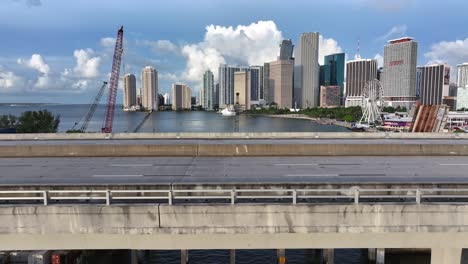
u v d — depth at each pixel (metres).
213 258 28.50
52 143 33.59
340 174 21.83
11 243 14.58
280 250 26.09
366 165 24.95
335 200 15.49
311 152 29.89
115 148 29.61
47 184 17.30
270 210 14.38
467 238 14.59
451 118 143.38
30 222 14.23
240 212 14.39
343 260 27.98
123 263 26.50
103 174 21.89
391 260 25.52
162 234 14.48
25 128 79.62
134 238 14.64
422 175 21.50
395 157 28.88
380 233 14.59
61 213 14.23
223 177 20.83
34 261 20.19
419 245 14.77
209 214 14.38
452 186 16.78
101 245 14.72
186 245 14.74
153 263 27.73
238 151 29.66
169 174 21.77
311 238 14.78
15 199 14.51
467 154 29.84
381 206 14.30
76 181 19.92
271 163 25.75
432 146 29.95
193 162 26.19
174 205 14.35
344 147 29.92
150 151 29.67
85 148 29.53
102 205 14.31
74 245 14.72
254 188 16.91
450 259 16.94
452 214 14.30
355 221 14.39
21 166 24.81
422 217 14.34
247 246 14.81
